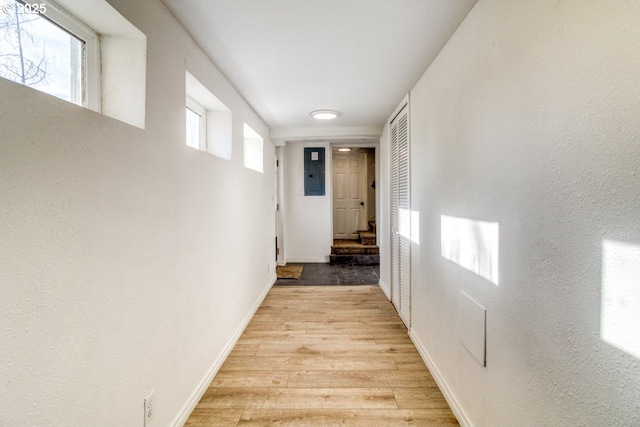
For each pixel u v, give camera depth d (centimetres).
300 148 546
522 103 103
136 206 115
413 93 240
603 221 72
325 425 155
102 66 118
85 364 91
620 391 68
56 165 81
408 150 254
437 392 182
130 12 110
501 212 117
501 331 117
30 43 91
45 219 78
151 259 125
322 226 552
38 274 76
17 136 71
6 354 69
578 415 80
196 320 170
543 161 93
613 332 70
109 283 101
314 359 220
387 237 357
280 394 180
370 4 137
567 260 84
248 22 151
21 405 73
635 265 65
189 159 159
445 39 168
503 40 114
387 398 176
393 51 182
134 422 114
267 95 257
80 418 89
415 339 238
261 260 341
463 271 151
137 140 115
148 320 123
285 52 182
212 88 195
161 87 132
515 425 109
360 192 652
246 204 275
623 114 67
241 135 257
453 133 162
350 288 397
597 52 73
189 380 161
